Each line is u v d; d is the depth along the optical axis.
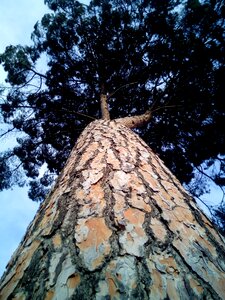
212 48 5.03
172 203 1.46
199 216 1.49
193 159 6.09
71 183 1.66
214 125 5.45
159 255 1.05
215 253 1.19
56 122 6.16
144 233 1.15
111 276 0.93
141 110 5.81
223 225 5.86
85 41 5.86
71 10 5.84
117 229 1.16
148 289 0.89
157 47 5.41
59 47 5.91
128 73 5.82
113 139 2.40
